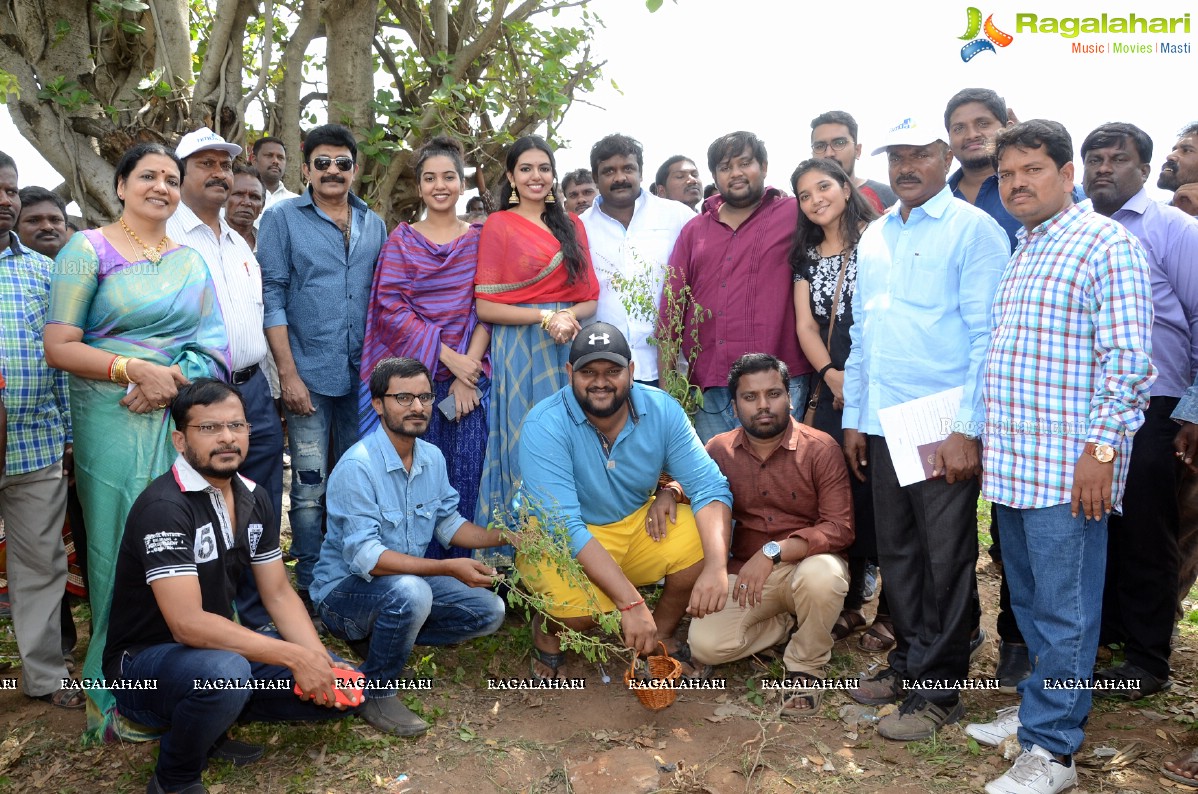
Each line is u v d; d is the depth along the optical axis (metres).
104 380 3.47
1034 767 3.05
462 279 4.41
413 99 7.55
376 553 3.62
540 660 4.04
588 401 3.64
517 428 4.38
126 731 3.36
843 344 4.20
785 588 3.92
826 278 4.27
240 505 3.28
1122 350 2.91
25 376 3.73
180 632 3.01
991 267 3.43
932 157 3.58
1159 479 3.69
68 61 6.19
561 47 6.98
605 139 4.71
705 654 3.95
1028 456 3.09
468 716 3.71
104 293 3.50
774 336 4.44
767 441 3.96
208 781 3.24
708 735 3.58
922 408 3.48
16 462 3.71
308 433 4.46
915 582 3.71
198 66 7.42
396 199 7.24
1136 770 3.21
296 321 4.41
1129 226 3.84
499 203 4.61
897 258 3.63
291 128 6.65
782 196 4.61
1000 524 3.35
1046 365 3.06
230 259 4.22
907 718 3.51
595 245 4.81
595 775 3.30
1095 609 3.07
